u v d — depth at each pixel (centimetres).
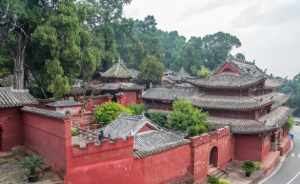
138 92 5741
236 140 3844
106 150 2172
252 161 3581
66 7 3997
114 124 3188
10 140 2634
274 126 3781
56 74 3938
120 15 8244
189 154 2989
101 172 2147
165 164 2702
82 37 4472
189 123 3625
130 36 9262
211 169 3394
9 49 4359
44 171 2189
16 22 4009
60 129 2056
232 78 4194
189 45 11994
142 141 2744
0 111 2564
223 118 4034
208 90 4328
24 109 2620
